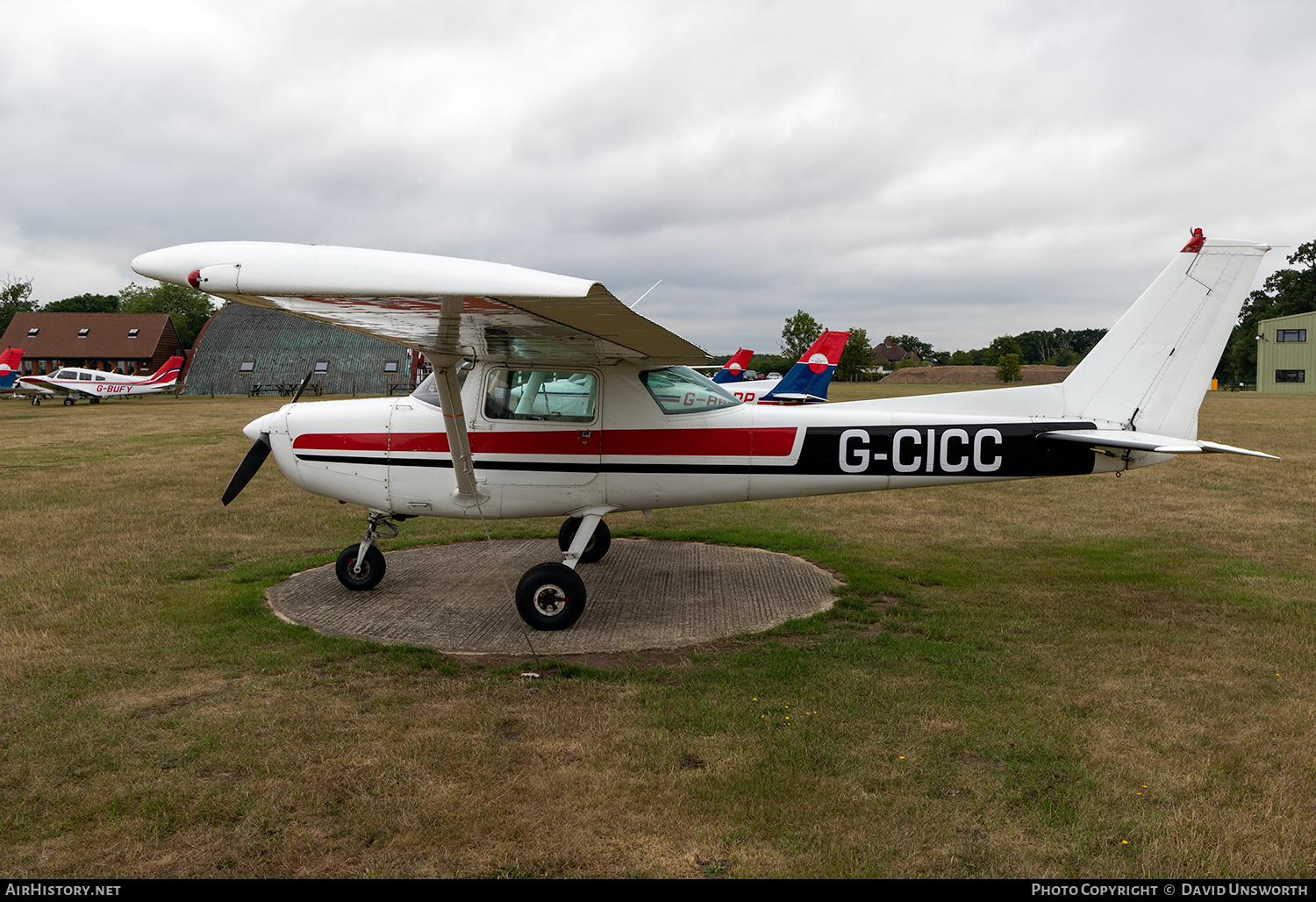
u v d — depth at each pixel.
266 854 2.67
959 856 2.66
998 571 6.58
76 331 52.31
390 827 2.82
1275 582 6.18
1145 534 8.09
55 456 14.44
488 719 3.68
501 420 5.52
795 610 5.49
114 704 3.84
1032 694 3.96
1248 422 22.41
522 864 2.62
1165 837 2.76
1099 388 5.70
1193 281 5.61
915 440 5.53
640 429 5.49
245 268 3.71
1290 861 2.63
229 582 6.12
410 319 4.21
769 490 5.59
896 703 3.86
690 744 3.43
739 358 27.83
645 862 2.63
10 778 3.14
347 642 4.71
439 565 6.75
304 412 5.79
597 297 3.46
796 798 3.00
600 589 6.05
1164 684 4.10
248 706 3.82
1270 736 3.50
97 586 5.96
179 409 30.64
